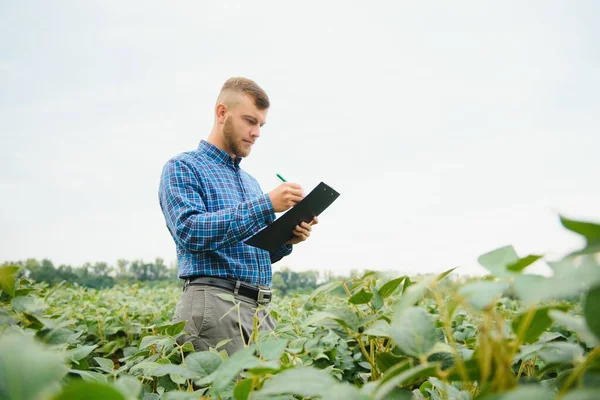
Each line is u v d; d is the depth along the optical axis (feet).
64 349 4.12
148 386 4.86
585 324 2.00
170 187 7.66
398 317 2.46
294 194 7.17
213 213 7.20
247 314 7.50
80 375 3.54
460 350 3.14
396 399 2.78
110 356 11.87
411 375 2.29
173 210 7.48
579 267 2.02
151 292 22.63
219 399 2.84
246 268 7.75
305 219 7.30
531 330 2.65
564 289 1.95
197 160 8.23
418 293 2.46
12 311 4.68
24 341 1.93
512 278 2.35
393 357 3.19
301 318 8.73
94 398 1.83
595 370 2.34
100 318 12.01
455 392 3.43
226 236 7.03
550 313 2.25
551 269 2.14
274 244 7.34
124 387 2.84
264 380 3.04
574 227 1.97
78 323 11.66
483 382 2.41
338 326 4.29
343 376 6.93
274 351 3.01
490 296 2.20
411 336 2.67
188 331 7.30
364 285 5.11
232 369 2.65
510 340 2.64
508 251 2.66
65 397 1.80
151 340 5.09
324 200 7.27
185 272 7.63
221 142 8.61
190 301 7.46
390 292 4.26
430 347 2.62
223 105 8.46
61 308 12.27
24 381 1.77
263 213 7.11
